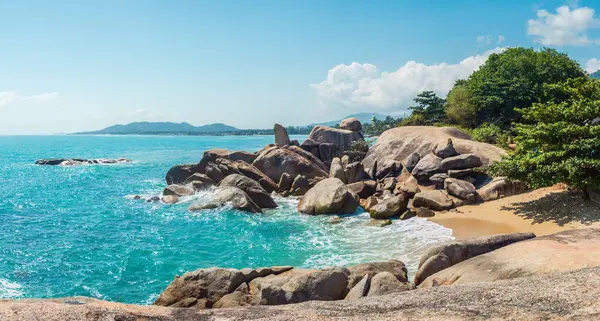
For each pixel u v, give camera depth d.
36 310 7.70
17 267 19.48
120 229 26.52
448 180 29.66
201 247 22.25
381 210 27.30
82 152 120.50
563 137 22.34
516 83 64.31
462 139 37.53
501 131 53.84
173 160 82.75
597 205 21.17
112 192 41.94
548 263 12.06
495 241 15.95
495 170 24.59
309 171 40.22
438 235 22.23
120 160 78.88
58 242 23.75
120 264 19.88
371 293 13.01
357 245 21.61
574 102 23.95
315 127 52.56
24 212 32.38
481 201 28.17
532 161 22.22
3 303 7.95
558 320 7.48
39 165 72.56
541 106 24.92
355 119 55.16
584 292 8.74
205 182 37.53
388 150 40.50
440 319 7.89
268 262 19.53
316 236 23.66
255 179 38.31
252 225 26.52
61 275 18.48
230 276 14.73
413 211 27.38
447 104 72.06
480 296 9.27
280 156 40.69
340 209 29.22
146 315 8.43
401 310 8.68
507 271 12.30
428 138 38.62
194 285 14.70
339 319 8.25
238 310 9.19
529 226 21.50
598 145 20.78
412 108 84.62
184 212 30.77
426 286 13.78
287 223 26.94
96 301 8.94
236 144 170.75
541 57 68.69
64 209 33.34
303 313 8.80
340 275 14.05
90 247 22.67
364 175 37.97
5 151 130.00
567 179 21.47
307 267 18.56
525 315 7.84
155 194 39.84
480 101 66.94
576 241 14.02
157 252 21.58
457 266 13.87
